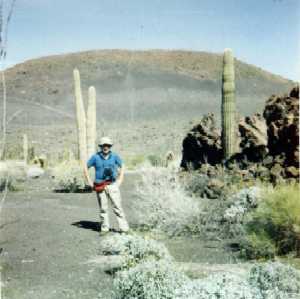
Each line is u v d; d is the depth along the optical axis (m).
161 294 5.13
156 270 5.32
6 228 9.24
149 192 10.03
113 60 124.56
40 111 67.81
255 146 14.07
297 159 12.49
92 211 11.93
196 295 4.76
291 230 7.23
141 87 106.12
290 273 5.32
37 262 7.05
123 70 116.62
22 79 109.56
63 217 10.88
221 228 8.77
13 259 7.19
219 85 115.81
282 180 11.91
